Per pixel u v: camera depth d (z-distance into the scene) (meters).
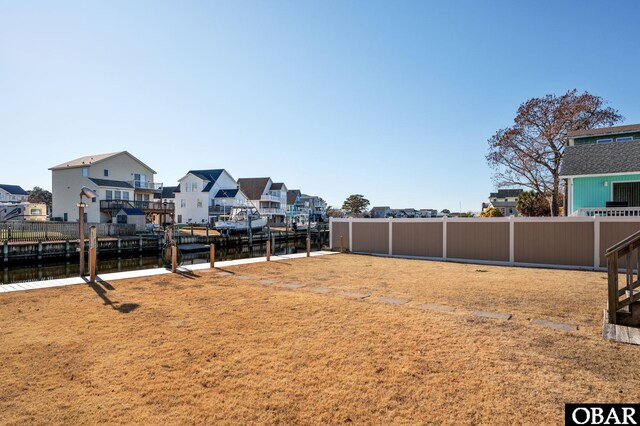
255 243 36.12
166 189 64.06
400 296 8.38
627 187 16.14
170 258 14.73
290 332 5.73
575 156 18.30
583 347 5.04
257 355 4.82
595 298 8.23
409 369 4.36
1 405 3.58
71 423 3.28
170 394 3.80
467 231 16.52
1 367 4.47
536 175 32.06
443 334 5.60
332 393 3.81
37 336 5.61
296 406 3.57
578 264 14.04
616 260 5.93
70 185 41.34
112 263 22.61
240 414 3.43
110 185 40.94
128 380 4.12
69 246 23.27
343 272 12.34
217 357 4.76
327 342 5.28
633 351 4.88
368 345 5.15
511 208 62.94
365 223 19.66
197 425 3.25
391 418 3.35
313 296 8.36
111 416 3.39
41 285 9.77
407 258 17.58
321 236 42.72
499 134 33.19
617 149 17.78
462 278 11.11
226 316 6.68
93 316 6.74
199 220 52.28
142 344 5.25
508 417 3.34
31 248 21.53
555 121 30.39
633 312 5.79
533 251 14.91
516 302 7.80
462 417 3.35
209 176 56.25
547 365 4.45
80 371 4.36
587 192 16.86
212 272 12.16
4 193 69.56
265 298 8.16
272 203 66.00
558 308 7.27
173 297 8.32
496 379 4.09
